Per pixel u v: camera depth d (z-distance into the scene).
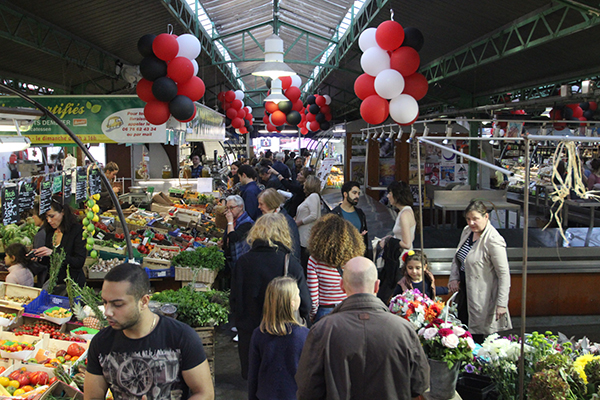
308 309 3.48
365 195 11.84
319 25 12.07
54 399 3.01
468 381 2.86
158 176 15.33
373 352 2.07
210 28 11.65
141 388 2.04
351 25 10.67
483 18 7.76
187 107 5.42
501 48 8.55
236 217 5.36
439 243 6.89
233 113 14.75
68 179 4.29
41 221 5.30
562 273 6.03
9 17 7.00
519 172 15.01
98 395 2.10
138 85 5.52
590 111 11.28
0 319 3.99
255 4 10.76
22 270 4.83
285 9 11.38
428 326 2.82
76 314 4.02
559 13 6.74
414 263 4.07
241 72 19.17
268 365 2.83
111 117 5.90
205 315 3.92
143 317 2.05
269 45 6.70
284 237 3.57
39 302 4.23
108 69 11.26
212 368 4.00
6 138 3.37
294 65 18.47
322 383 2.13
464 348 2.67
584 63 9.26
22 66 9.75
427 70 12.00
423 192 12.63
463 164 12.53
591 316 6.12
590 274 6.07
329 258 3.64
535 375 2.36
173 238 7.38
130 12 7.82
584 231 7.29
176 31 9.51
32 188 3.68
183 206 9.87
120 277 1.96
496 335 2.92
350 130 12.94
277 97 9.45
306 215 6.35
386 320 2.14
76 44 8.55
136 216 7.92
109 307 1.95
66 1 6.86
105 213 7.92
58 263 4.36
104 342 2.08
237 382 4.44
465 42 9.42
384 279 4.88
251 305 3.49
